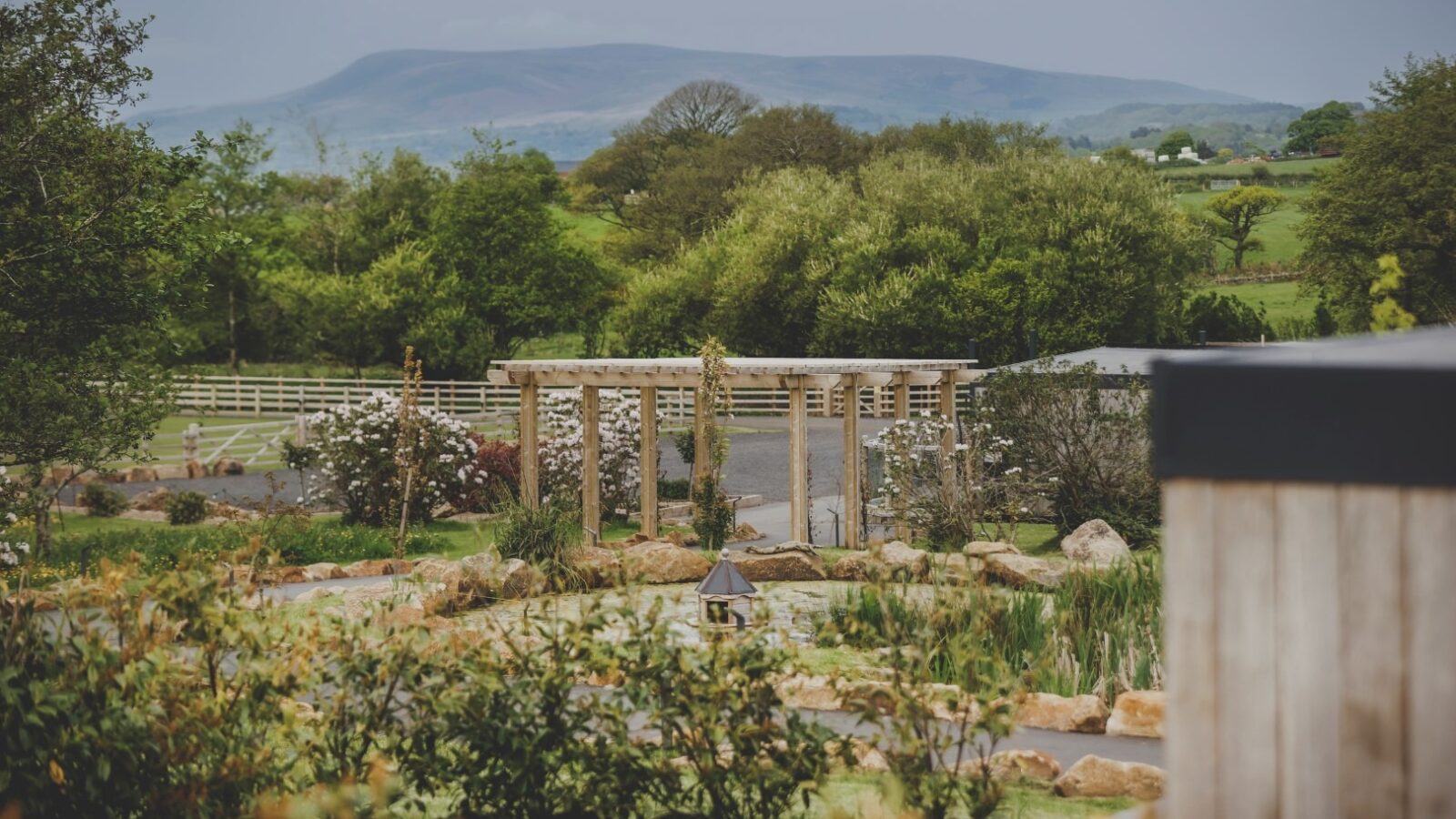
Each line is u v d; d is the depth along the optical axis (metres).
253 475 29.62
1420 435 2.24
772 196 53.94
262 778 4.88
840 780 6.20
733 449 32.84
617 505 21.41
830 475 27.09
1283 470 2.30
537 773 4.96
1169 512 2.40
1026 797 6.12
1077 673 8.41
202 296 18.52
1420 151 38.50
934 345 45.97
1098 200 46.97
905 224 50.22
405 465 16.25
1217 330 44.06
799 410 17.20
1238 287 61.97
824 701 7.64
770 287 49.72
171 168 16.84
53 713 4.64
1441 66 39.97
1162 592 9.36
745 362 17.92
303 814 4.66
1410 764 2.28
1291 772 2.34
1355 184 39.47
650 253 71.56
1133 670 8.53
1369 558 2.29
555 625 5.45
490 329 52.84
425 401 47.38
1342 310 40.22
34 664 5.12
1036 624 8.87
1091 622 8.98
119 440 16.70
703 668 5.01
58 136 15.63
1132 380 17.03
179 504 21.70
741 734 4.90
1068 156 57.69
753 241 51.00
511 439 34.25
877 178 53.88
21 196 15.72
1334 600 2.31
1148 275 46.62
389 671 5.12
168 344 17.70
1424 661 2.26
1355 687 2.30
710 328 51.03
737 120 87.62
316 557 16.64
